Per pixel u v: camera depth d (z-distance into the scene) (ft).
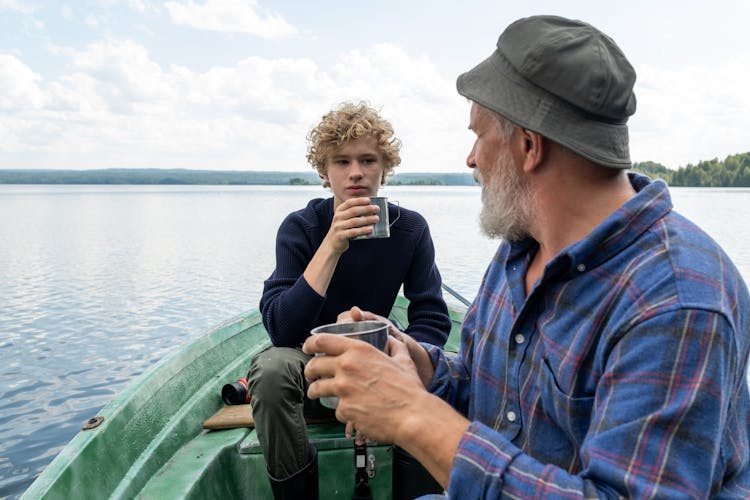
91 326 53.36
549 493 2.73
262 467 7.46
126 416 6.82
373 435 3.34
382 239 7.97
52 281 79.36
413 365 4.35
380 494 7.56
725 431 2.91
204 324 54.80
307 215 8.26
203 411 8.38
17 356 43.21
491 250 105.81
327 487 7.52
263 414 6.21
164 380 8.11
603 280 3.22
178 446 7.41
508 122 3.55
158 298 67.77
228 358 10.54
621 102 3.27
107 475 6.04
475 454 2.95
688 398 2.65
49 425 30.55
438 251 103.35
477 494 2.89
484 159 3.75
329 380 3.48
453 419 3.17
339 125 7.69
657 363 2.76
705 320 2.72
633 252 3.17
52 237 146.20
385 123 7.94
